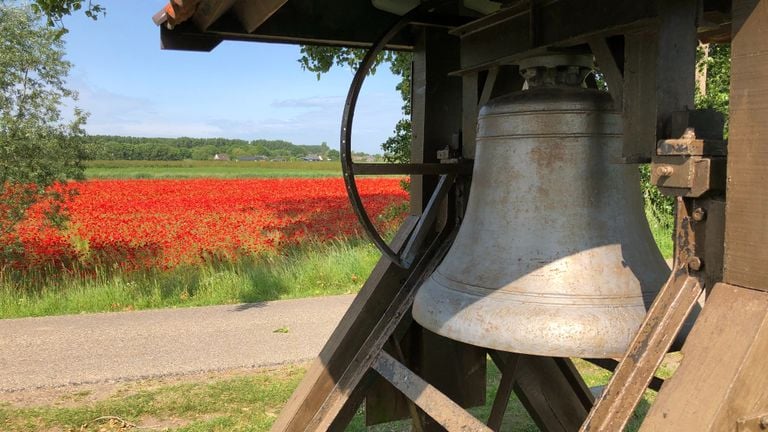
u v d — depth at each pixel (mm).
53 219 11023
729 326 1331
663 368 5426
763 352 1294
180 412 5102
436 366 2986
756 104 1294
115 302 8617
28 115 10180
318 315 8047
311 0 2904
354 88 2484
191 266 10812
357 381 2664
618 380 1550
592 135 2113
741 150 1323
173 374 5996
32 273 9945
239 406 5199
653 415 1377
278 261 10969
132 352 6625
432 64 2869
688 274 1500
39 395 5512
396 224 14469
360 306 2762
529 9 2094
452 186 2811
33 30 10117
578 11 1915
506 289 2027
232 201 20797
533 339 1888
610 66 1853
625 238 2100
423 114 2873
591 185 2105
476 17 2854
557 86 2186
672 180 1492
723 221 1420
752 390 1300
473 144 2605
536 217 2111
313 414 2717
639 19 1694
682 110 1545
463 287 2125
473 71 2512
